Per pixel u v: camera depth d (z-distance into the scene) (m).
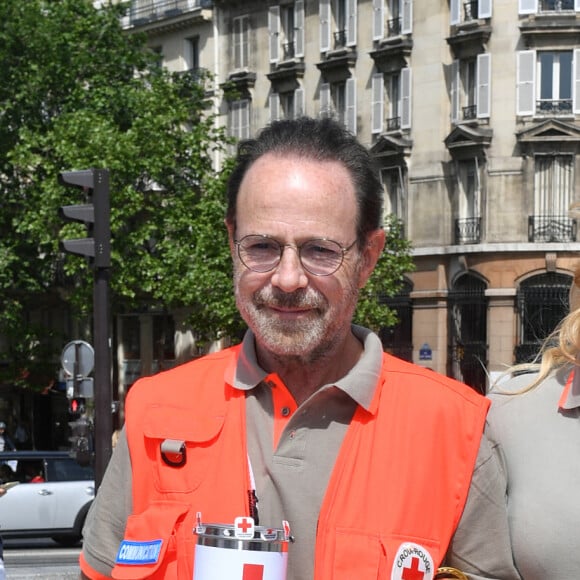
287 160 3.05
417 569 2.99
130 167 30.81
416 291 36.62
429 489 3.06
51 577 14.41
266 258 3.04
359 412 3.11
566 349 3.38
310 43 39.28
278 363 3.18
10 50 33.91
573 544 3.19
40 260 35.72
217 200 30.44
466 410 3.16
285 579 2.77
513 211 34.69
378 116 37.16
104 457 12.95
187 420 3.17
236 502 3.05
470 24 35.09
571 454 3.31
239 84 41.06
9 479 19.23
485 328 35.06
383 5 37.09
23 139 32.56
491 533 3.16
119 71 35.06
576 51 34.19
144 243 34.53
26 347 37.34
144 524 3.10
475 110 35.12
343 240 3.04
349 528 2.99
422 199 36.28
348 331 3.25
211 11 42.06
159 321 42.56
